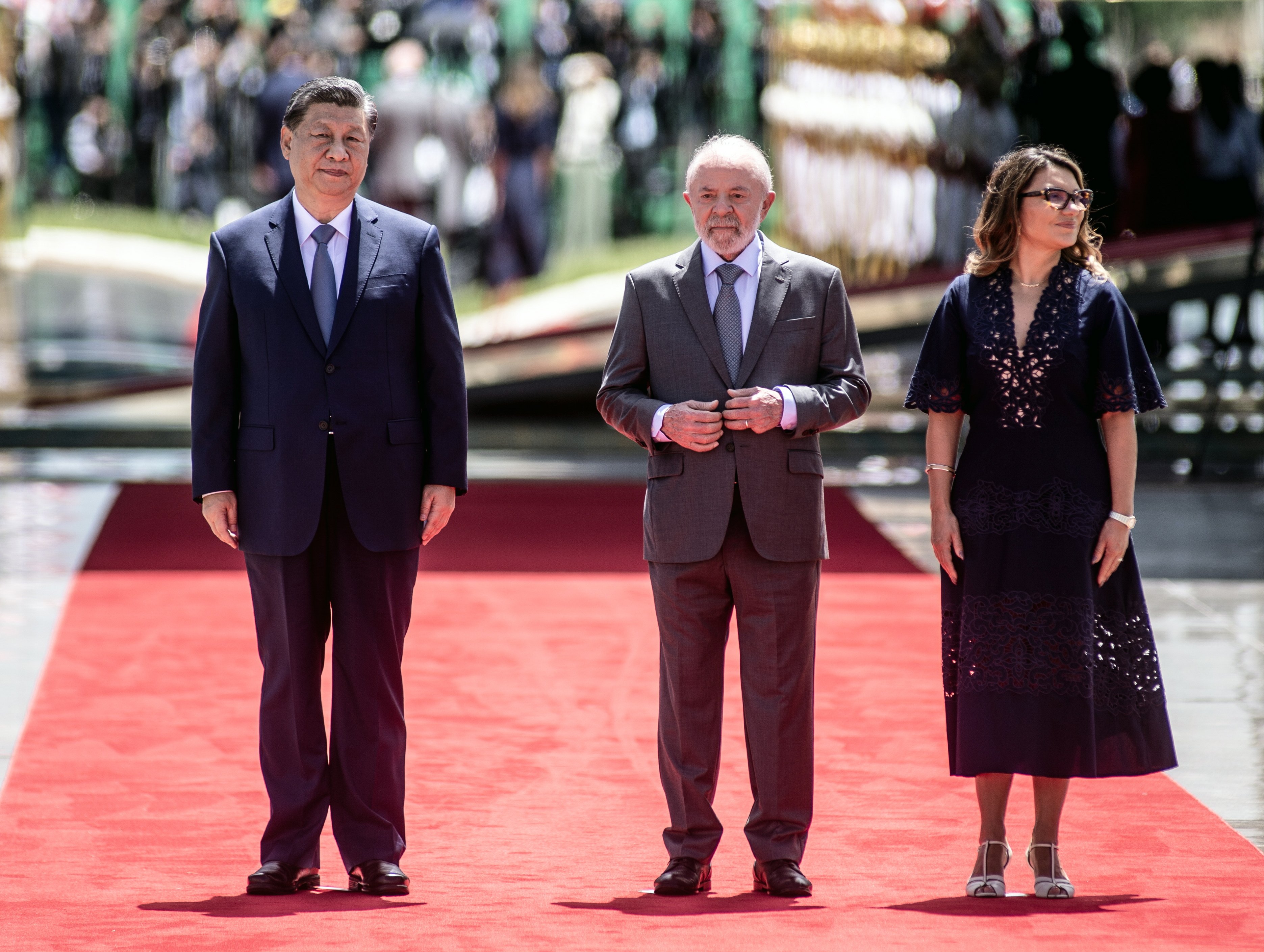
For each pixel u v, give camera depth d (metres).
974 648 14.21
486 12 54.22
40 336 51.38
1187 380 49.47
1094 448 14.37
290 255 14.69
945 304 14.73
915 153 48.38
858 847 15.67
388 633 14.65
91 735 20.00
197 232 53.38
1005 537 14.23
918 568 31.88
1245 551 33.34
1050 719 13.96
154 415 50.09
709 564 14.59
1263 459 45.31
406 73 49.91
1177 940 12.16
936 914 13.16
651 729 20.53
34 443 47.62
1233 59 47.75
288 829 14.39
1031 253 14.52
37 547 33.56
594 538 35.47
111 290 52.09
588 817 16.86
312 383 14.48
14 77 51.34
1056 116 46.59
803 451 14.67
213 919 12.95
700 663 14.72
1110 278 14.59
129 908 13.38
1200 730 20.39
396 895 14.03
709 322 14.83
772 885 14.12
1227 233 46.28
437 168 49.94
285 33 54.09
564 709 21.48
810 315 14.87
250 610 27.80
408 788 17.91
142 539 34.72
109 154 53.69
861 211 49.22
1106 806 17.03
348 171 14.59
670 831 14.64
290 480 14.40
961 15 47.59
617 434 49.56
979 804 14.52
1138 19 49.59
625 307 15.20
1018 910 13.33
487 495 41.31
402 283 14.70
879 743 19.70
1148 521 37.06
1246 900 13.63
